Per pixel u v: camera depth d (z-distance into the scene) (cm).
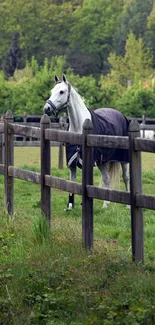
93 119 1326
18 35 8638
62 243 923
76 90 1395
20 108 4050
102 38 8369
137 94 4156
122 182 1781
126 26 8419
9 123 1185
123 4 8938
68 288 746
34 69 6312
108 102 4253
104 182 1353
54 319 679
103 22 8519
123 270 791
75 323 659
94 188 892
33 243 939
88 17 8494
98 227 1153
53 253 881
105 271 792
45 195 1027
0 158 1970
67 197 1533
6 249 925
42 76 4116
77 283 756
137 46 7119
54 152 3045
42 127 1019
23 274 791
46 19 8681
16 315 698
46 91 4081
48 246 906
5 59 8200
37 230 955
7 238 968
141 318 637
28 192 1633
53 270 802
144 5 8656
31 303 721
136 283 730
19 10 8756
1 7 8850
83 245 916
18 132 1145
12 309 709
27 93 4091
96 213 1308
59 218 1191
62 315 688
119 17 8550
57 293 731
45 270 799
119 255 869
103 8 8612
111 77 6788
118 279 752
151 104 4166
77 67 8112
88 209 911
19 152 2977
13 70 8044
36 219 1023
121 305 670
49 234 955
